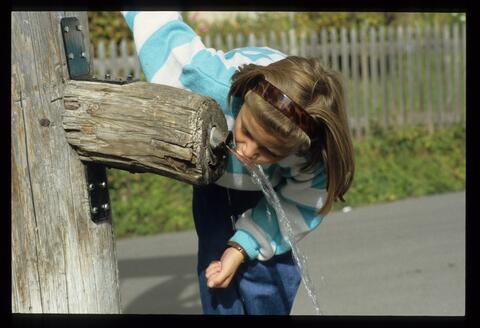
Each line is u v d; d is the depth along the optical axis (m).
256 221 3.21
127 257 6.95
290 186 3.15
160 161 2.47
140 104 2.47
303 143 2.77
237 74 2.81
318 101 2.79
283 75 2.75
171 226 7.84
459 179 9.02
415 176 9.00
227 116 2.91
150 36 2.95
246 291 3.32
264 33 10.60
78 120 2.52
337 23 11.19
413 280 5.98
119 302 2.81
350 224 7.59
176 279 6.28
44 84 2.51
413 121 10.07
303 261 2.98
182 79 2.92
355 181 8.64
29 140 2.50
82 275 2.65
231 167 3.06
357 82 9.88
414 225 7.46
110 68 8.84
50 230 2.57
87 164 2.61
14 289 2.55
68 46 2.55
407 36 10.05
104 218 2.71
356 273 6.18
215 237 3.31
